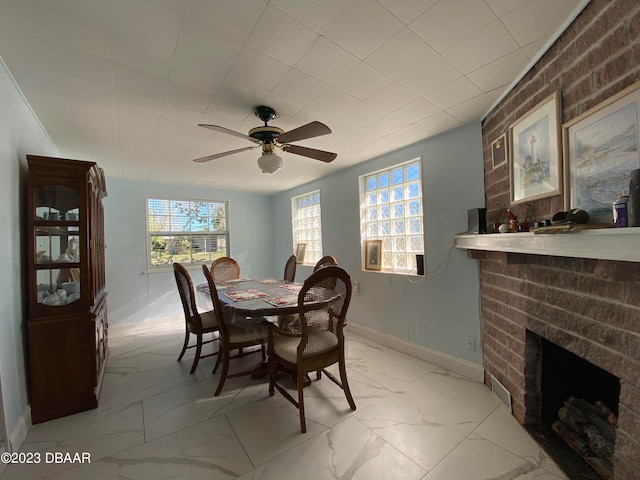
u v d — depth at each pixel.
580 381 1.64
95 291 2.16
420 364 2.55
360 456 1.44
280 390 1.93
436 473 1.33
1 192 1.47
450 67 1.52
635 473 0.96
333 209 3.80
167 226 4.31
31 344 1.73
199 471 1.36
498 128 1.92
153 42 1.27
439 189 2.49
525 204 1.60
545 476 1.30
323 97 1.81
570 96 1.23
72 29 1.18
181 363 2.69
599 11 1.07
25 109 1.79
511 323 1.79
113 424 1.73
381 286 3.09
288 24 1.19
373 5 1.10
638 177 0.83
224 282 3.24
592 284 1.16
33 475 1.35
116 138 2.39
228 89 1.69
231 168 3.44
